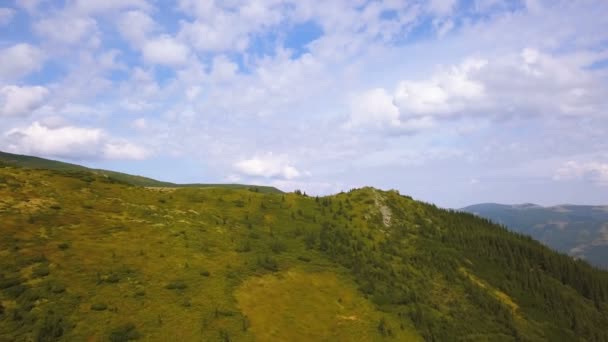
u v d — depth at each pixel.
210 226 83.00
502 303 88.00
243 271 64.94
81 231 63.41
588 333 88.00
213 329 46.41
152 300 48.94
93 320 42.50
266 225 95.81
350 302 67.88
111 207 78.19
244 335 47.12
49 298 44.00
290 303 60.47
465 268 101.56
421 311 70.56
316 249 88.56
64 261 52.34
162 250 64.00
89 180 92.44
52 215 66.06
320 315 60.09
